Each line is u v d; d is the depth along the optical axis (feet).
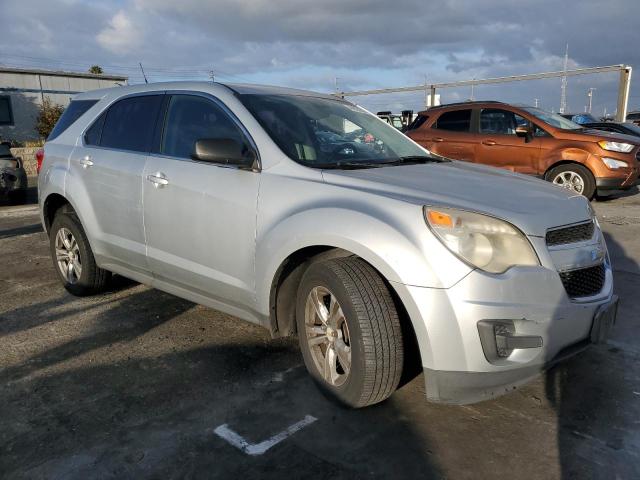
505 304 8.21
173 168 12.24
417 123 35.47
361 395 9.11
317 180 10.09
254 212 10.54
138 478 7.95
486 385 8.50
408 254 8.43
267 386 10.57
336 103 13.99
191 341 12.70
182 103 12.91
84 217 14.61
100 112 15.03
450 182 10.05
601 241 10.01
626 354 11.80
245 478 7.93
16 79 83.56
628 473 7.95
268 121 11.48
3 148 35.73
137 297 15.74
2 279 17.98
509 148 31.65
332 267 9.32
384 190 9.43
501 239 8.50
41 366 11.50
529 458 8.34
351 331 9.00
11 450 8.62
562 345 8.77
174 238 12.25
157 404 9.95
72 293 15.98
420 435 8.93
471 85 53.57
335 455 8.44
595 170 29.60
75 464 8.27
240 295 11.10
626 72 50.70
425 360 8.52
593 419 9.37
